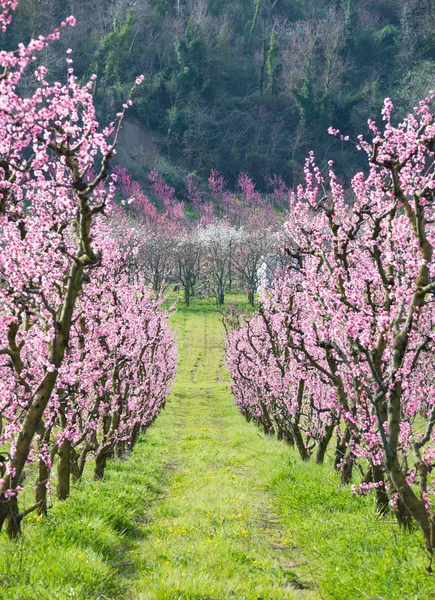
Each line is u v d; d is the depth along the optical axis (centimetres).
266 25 18625
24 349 1214
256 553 1050
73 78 870
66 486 1337
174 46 15925
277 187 14475
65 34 13588
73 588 787
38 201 1090
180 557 979
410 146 877
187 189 13350
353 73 16075
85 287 1478
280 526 1260
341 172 14238
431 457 930
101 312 1586
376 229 1052
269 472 1742
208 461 2123
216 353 6488
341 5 17638
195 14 17175
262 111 15900
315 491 1373
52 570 833
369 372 1115
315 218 1432
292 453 2142
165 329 3419
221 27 16138
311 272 1227
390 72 16062
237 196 13938
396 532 1001
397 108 13700
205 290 9325
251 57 17575
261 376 2672
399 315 919
